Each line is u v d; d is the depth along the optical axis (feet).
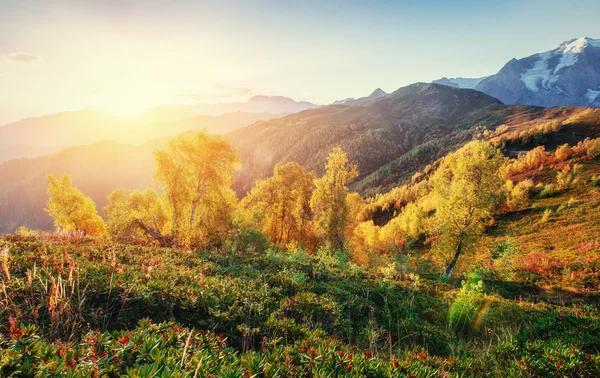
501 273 89.56
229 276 40.42
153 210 155.74
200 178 105.09
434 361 22.26
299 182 154.81
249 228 101.35
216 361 14.20
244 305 28.17
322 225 123.95
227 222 104.01
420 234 184.55
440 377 17.69
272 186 163.32
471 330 41.65
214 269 45.62
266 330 24.13
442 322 43.91
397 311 43.29
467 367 22.15
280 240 152.25
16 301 19.66
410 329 36.32
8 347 13.37
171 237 94.32
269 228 159.12
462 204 93.61
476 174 92.17
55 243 47.50
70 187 166.61
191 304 24.49
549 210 154.10
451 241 95.04
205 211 105.19
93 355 12.99
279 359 16.43
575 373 21.72
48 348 13.03
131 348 14.17
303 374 15.42
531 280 88.28
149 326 17.46
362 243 175.11
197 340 16.39
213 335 18.53
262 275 45.37
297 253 76.18
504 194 93.56
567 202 165.48
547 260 102.73
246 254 77.05
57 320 17.10
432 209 220.02
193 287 28.58
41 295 19.53
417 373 17.21
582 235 120.26
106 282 24.49
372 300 47.83
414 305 47.57
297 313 32.24
